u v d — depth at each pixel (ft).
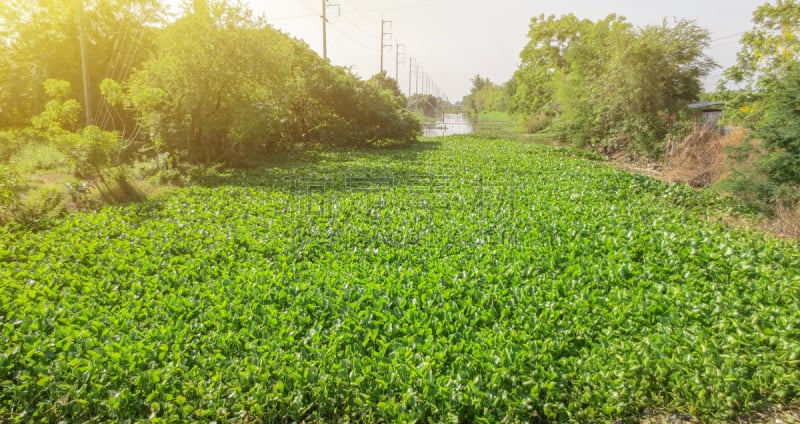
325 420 12.29
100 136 38.27
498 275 19.84
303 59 78.95
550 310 16.76
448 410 12.11
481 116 283.59
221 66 50.55
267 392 12.74
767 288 18.69
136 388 12.92
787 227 30.01
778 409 12.76
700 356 14.16
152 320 16.52
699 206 36.17
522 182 43.50
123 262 21.89
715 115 66.18
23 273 20.52
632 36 72.28
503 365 13.60
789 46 54.90
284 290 18.61
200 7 49.75
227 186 42.27
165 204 34.63
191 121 52.80
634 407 12.71
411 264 21.97
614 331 15.72
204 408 12.42
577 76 91.09
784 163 32.42
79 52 73.51
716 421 12.39
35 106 71.56
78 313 16.80
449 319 16.30
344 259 22.77
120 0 75.82
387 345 14.82
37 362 13.92
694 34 69.67
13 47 72.90
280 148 74.49
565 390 13.07
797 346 14.26
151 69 49.90
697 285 19.36
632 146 73.20
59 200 33.01
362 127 87.25
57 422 12.12
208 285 19.40
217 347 14.87
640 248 23.31
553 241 24.89
